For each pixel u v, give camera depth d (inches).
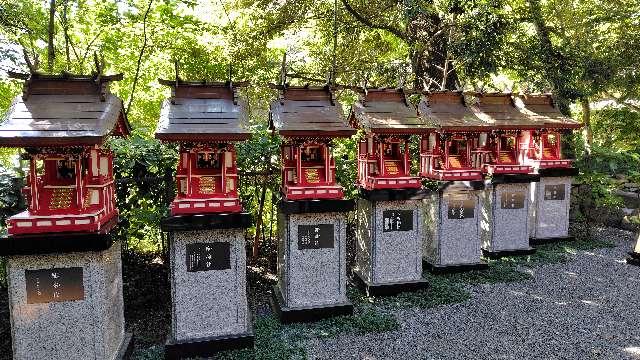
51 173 216.5
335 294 295.0
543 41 495.5
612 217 551.8
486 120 392.8
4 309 295.6
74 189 211.3
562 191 470.6
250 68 515.8
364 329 273.7
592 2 546.9
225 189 246.2
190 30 450.0
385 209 327.0
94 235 206.2
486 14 432.1
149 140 325.4
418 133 299.6
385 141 314.5
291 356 243.9
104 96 217.5
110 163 241.1
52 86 214.5
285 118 269.3
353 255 418.6
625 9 519.5
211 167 250.5
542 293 331.9
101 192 218.5
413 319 289.1
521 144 474.6
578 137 560.4
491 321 285.1
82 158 210.7
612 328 273.6
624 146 678.5
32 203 205.2
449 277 367.2
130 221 315.6
